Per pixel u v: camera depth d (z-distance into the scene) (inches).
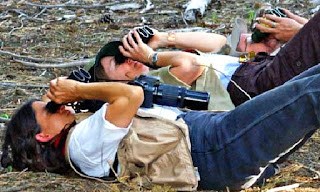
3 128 266.1
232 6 454.9
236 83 249.4
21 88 312.8
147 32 255.8
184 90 223.1
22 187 211.3
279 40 265.9
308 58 242.2
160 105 223.3
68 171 221.9
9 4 464.8
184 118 217.9
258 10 310.5
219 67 252.8
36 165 219.9
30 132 217.2
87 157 211.8
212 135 209.2
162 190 209.3
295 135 198.8
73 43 383.6
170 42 259.6
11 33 401.1
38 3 472.1
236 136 204.4
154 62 240.7
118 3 466.3
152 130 211.6
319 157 247.1
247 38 268.8
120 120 207.0
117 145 211.9
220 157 207.9
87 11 456.1
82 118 218.7
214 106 237.6
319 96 194.1
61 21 430.6
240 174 207.9
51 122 216.1
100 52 238.2
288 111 197.2
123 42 240.1
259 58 259.8
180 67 240.4
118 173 214.5
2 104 294.8
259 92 247.3
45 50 371.6
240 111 204.8
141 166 213.3
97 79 238.8
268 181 226.2
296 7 450.3
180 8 452.1
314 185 224.5
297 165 238.8
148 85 220.2
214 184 212.8
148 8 451.8
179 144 210.1
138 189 211.8
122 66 238.4
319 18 241.3
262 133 201.0
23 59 351.9
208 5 451.5
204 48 262.2
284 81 244.5
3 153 223.1
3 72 335.0
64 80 212.5
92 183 215.5
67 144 214.4
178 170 209.5
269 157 203.0
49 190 211.6
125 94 206.4
